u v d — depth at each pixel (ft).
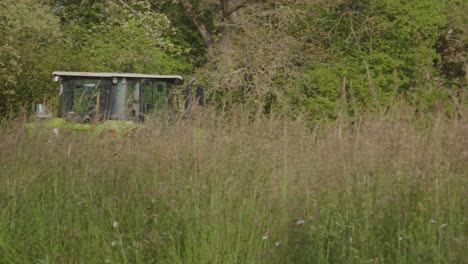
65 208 37.93
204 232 34.73
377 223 33.83
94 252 35.91
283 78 116.16
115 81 86.02
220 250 34.32
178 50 147.54
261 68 117.60
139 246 35.32
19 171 40.37
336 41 121.80
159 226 36.22
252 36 119.75
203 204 36.35
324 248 33.86
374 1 120.37
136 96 86.22
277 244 33.73
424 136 37.52
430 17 117.60
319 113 106.73
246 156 38.91
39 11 123.95
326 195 35.50
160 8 168.25
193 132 41.06
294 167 37.60
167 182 37.83
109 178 39.27
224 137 40.52
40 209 38.19
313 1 122.52
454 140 36.50
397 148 36.35
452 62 119.03
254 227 35.12
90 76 86.38
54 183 39.14
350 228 33.94
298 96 113.50
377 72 115.14
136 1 153.17
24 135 43.68
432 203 34.06
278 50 118.21
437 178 35.01
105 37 136.98
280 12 122.62
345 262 32.68
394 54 117.08
